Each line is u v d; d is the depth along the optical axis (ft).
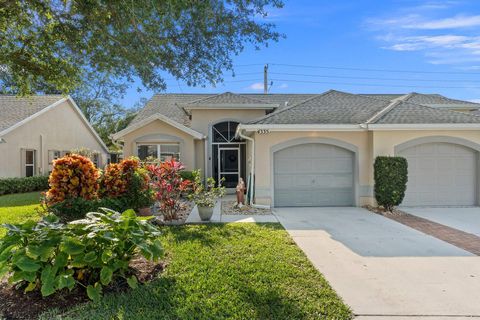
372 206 42.06
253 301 14.57
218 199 51.67
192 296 14.89
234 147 60.49
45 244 13.94
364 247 24.00
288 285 16.40
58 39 24.63
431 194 43.16
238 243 23.97
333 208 42.04
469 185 43.32
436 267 19.80
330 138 43.09
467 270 19.29
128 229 15.79
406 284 17.20
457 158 43.14
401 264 20.34
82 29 23.79
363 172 43.24
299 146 43.65
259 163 42.93
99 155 95.71
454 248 23.85
